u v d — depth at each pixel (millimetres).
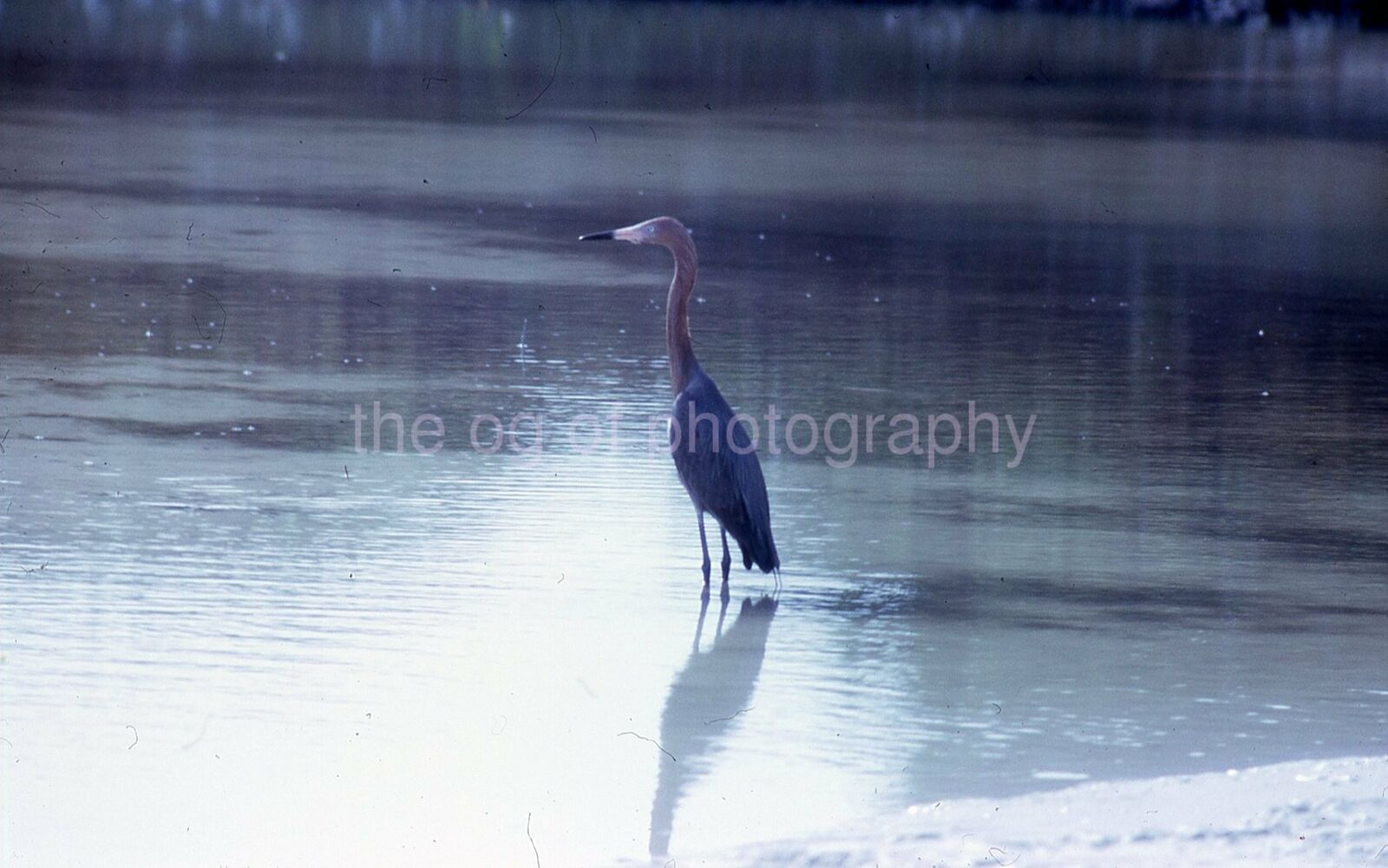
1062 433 17000
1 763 9078
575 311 21703
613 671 10648
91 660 10438
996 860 7598
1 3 71312
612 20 77312
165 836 8359
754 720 9984
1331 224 32312
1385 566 13172
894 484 15141
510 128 41625
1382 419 18094
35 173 31047
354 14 75312
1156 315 23281
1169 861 7496
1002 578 12688
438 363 18734
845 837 8031
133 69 51375
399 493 14141
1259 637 11531
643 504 14164
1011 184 35938
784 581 12531
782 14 84000
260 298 21625
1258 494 15117
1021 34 77625
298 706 9938
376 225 27625
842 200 32469
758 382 18469
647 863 7969
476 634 11156
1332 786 8516
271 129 39531
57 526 12883
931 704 10234
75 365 17922
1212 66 66000
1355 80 62344
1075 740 9734
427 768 9156
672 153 38188
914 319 22281
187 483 14141
